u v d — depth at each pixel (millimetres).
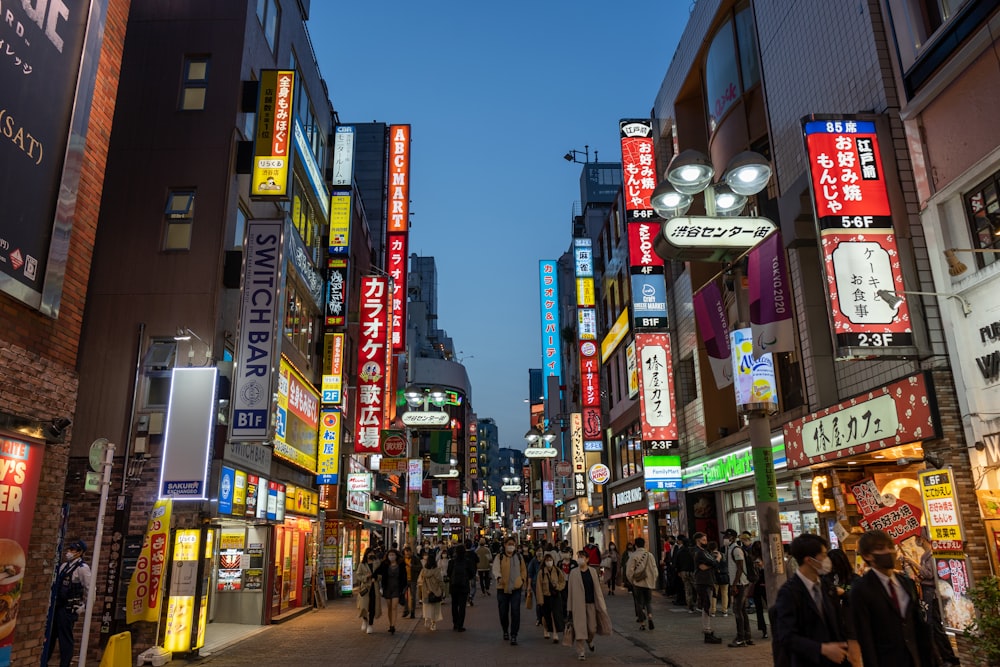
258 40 16953
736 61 18250
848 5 12414
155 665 11000
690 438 22234
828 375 13570
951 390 9867
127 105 15180
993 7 9250
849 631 4574
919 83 10703
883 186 10672
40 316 7906
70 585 9562
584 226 44562
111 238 14336
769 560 7770
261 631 15203
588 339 32281
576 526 43156
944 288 10117
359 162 45750
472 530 85438
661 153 25109
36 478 7504
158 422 13008
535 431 41031
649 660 10812
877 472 12320
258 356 13711
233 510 13461
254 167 14977
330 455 21859
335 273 22906
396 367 30422
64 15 8047
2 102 6980
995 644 5902
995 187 9492
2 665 6789
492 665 10812
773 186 15961
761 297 9094
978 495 9328
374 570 15164
